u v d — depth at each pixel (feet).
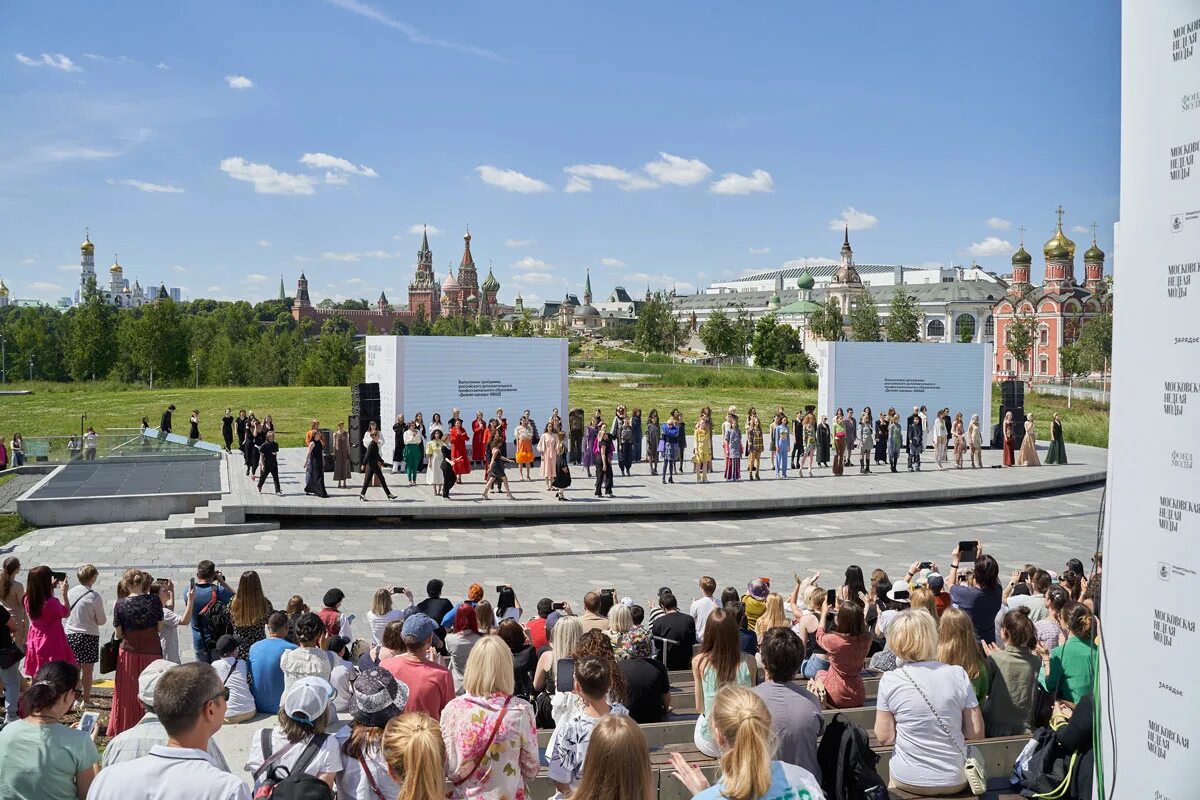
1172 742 8.64
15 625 36.17
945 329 506.48
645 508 88.28
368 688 20.48
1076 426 174.70
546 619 36.01
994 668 23.94
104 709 36.06
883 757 21.72
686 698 30.66
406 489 92.53
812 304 568.41
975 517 91.86
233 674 28.84
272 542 74.90
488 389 111.75
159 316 351.05
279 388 235.40
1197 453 8.38
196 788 14.32
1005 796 20.06
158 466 108.17
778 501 92.53
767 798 13.76
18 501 80.94
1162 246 8.80
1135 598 9.23
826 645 26.40
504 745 17.99
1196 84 8.39
